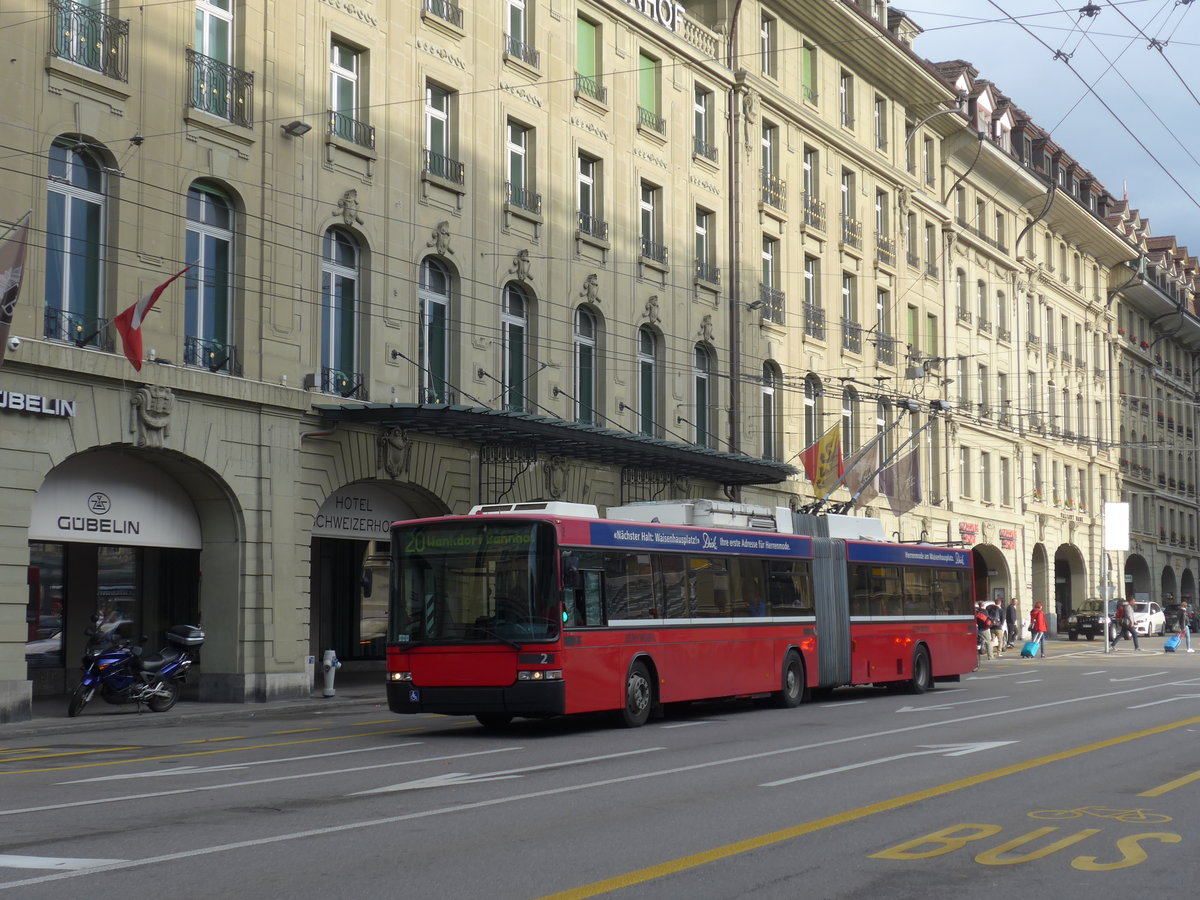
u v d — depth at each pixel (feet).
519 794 39.40
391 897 25.40
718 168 128.67
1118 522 163.94
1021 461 199.72
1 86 67.77
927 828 33.30
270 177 82.79
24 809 36.42
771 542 78.43
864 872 27.89
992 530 188.03
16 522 67.51
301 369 84.79
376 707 81.41
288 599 82.79
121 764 48.52
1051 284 212.84
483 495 99.04
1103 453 232.73
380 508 93.91
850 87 153.69
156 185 75.82
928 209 172.04
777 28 138.51
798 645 79.41
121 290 73.41
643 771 45.16
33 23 69.62
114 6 74.33
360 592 109.60
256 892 25.79
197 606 93.97
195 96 78.54
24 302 68.28
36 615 83.66
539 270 104.68
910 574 93.04
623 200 115.24
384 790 40.27
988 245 188.75
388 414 84.33
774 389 136.67
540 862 28.89
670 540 69.31
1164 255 269.44
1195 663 134.10
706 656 70.64
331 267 88.63
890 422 159.43
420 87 94.94
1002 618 173.88
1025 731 59.77
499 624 60.08
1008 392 195.42
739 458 112.57
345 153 88.53
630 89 116.98
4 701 66.18
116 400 72.64
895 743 54.49
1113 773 44.14
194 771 45.65
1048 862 28.96
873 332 153.79
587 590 62.23
